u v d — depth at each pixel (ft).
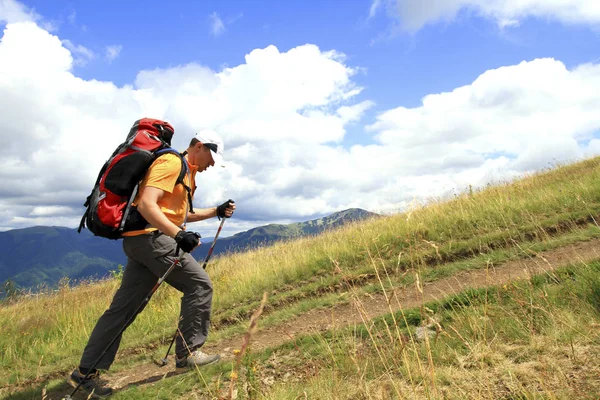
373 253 26.50
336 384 9.66
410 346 10.28
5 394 16.20
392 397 8.61
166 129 13.16
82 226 12.75
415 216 31.76
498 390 8.10
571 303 11.30
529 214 26.78
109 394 12.71
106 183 12.09
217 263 37.55
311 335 14.51
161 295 26.76
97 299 29.68
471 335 10.78
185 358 13.28
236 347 16.67
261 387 11.44
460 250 23.32
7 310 30.99
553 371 8.30
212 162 13.87
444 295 14.62
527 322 10.53
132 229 12.34
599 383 7.51
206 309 13.32
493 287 13.74
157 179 12.03
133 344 20.10
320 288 23.66
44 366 19.21
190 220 14.65
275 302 23.21
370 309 17.04
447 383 8.76
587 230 22.06
